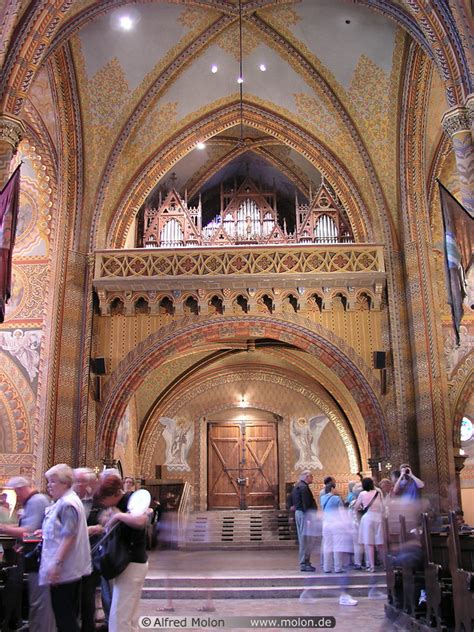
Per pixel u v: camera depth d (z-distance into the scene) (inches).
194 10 626.2
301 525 514.3
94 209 682.8
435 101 639.1
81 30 621.3
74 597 215.2
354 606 411.2
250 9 622.8
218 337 661.3
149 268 662.5
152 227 808.3
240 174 941.8
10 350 644.7
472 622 265.0
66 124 666.2
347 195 705.6
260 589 456.8
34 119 650.8
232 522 868.6
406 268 650.2
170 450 924.6
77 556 216.5
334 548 494.3
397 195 675.4
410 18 520.4
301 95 697.0
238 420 946.1
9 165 463.8
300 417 936.9
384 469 618.2
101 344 658.8
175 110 709.3
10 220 417.4
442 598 296.4
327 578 474.0
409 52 622.8
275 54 671.1
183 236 804.6
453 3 441.7
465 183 429.1
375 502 513.0
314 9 618.5
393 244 667.4
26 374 637.3
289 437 932.0
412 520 413.7
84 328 652.1
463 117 437.7
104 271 664.4
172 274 658.8
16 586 284.5
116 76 666.8
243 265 660.7
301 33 650.8
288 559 629.6
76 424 627.2
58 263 653.3
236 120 731.4
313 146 715.4
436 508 570.9
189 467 924.0
